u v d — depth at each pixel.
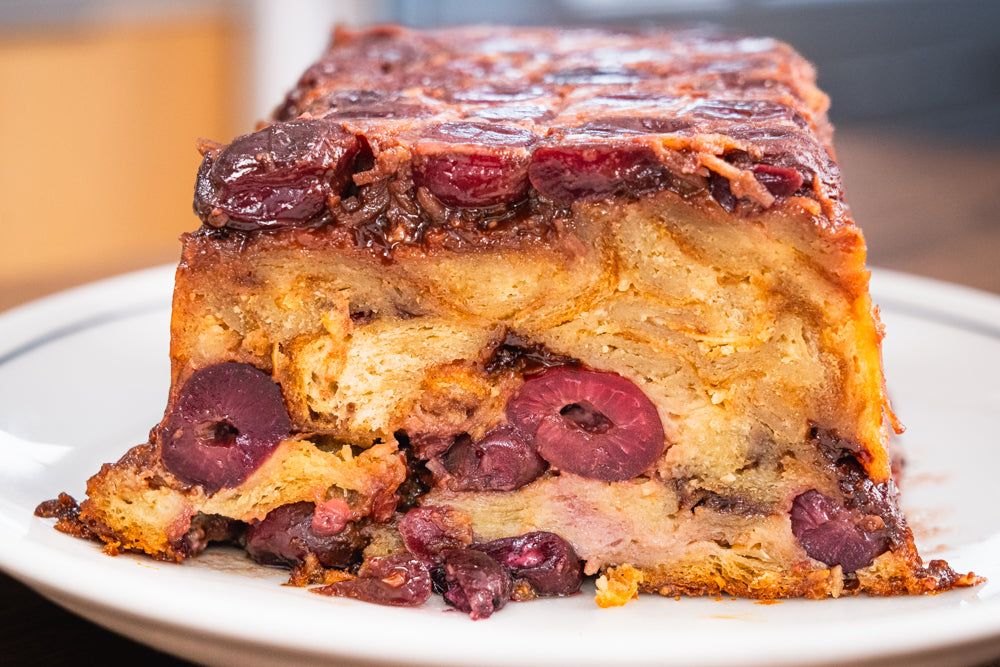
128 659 0.30
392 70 0.39
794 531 0.32
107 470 0.32
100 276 0.49
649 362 0.32
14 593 0.32
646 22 0.84
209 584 0.31
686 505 0.32
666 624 0.30
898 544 0.32
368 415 0.33
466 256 0.32
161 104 0.81
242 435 0.32
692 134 0.31
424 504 0.33
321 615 0.29
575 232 0.32
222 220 0.31
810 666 0.28
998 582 0.32
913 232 0.56
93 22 0.76
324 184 0.31
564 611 0.31
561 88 0.36
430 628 0.29
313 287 0.32
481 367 0.33
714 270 0.32
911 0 0.89
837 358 0.32
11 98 0.75
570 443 0.32
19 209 0.77
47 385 0.38
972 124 0.83
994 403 0.39
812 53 0.87
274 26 0.86
